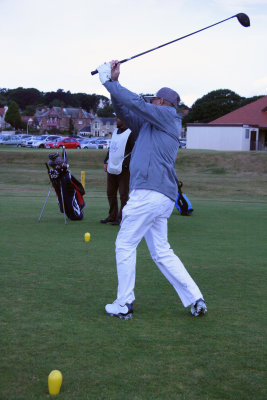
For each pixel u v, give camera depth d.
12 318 3.78
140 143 4.00
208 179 23.34
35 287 4.68
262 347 3.32
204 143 50.16
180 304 4.32
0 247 6.64
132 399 2.56
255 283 5.04
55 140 52.44
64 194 9.30
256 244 7.32
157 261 4.08
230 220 10.10
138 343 3.34
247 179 23.25
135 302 4.34
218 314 4.03
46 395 2.58
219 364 3.03
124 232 3.96
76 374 2.83
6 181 22.59
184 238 7.78
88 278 5.06
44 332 3.49
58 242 7.12
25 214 10.30
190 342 3.38
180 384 2.75
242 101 79.19
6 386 2.66
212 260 6.11
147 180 3.90
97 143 56.25
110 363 3.00
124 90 3.84
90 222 9.36
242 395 2.64
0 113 145.38
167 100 4.04
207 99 80.62
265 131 53.31
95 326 3.66
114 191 9.10
